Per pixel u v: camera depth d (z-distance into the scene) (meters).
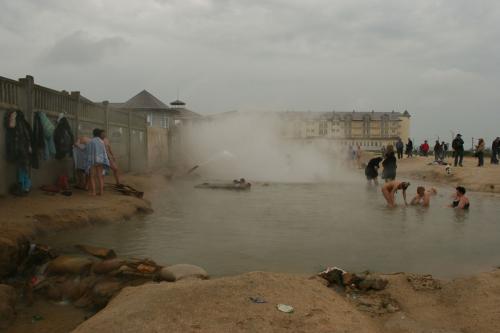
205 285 4.84
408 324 4.71
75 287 5.79
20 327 4.88
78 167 12.65
